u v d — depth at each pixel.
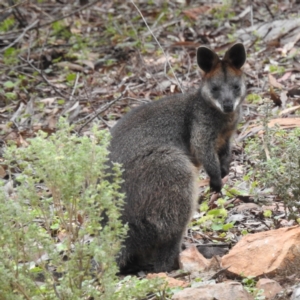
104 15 24.72
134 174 10.26
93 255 7.04
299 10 23.03
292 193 10.25
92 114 16.62
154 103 11.48
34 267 8.92
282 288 8.52
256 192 11.96
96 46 22.23
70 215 7.21
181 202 10.20
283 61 19.12
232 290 8.10
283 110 15.81
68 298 7.03
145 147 10.51
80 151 7.11
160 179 10.20
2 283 6.88
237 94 12.16
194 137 11.53
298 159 10.09
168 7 24.98
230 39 21.42
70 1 25.48
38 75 20.11
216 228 11.27
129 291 7.20
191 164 10.62
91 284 7.34
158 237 10.16
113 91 18.52
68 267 7.07
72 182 7.08
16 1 23.06
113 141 10.73
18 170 14.20
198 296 8.07
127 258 10.12
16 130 16.47
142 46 21.23
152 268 10.47
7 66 20.55
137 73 19.42
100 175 7.36
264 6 23.75
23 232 7.14
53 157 7.09
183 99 11.62
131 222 10.12
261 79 18.25
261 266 9.01
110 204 7.07
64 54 21.56
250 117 15.69
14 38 22.55
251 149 11.48
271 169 10.16
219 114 11.70
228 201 12.26
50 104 18.06
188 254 9.92
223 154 12.11
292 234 9.12
